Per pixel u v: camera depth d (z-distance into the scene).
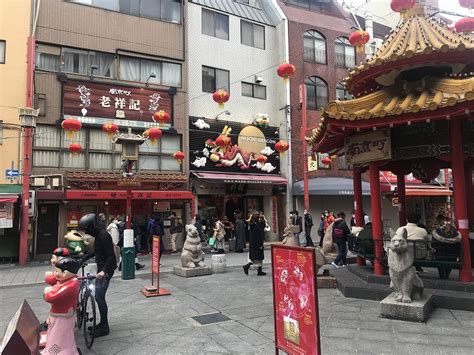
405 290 6.24
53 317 4.36
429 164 10.27
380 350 4.87
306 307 3.61
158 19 18.86
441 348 4.88
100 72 17.31
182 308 7.25
